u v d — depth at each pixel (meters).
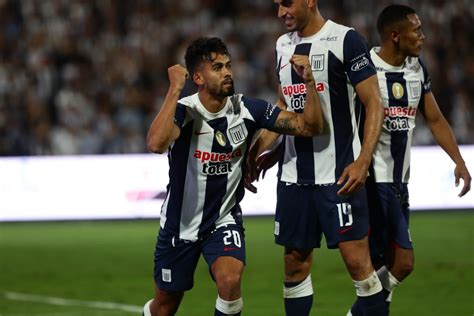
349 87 17.12
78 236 39.28
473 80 50.59
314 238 17.73
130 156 43.62
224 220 16.75
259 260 32.19
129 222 43.12
